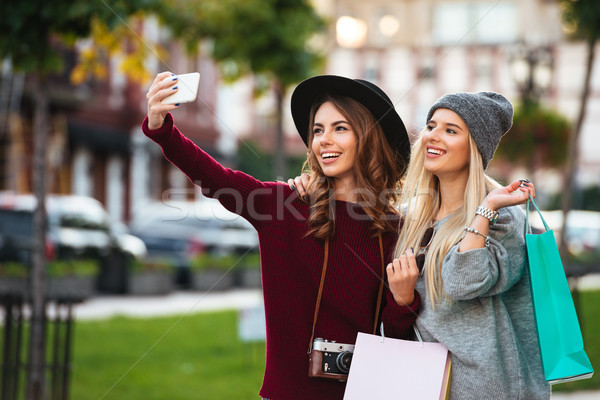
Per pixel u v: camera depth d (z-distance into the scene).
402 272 4.34
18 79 28.50
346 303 4.64
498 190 4.29
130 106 39.69
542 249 4.23
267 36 18.45
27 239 21.12
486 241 4.23
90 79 35.06
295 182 4.89
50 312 15.46
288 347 4.62
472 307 4.30
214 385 10.68
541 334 4.15
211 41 18.58
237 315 18.19
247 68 19.52
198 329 15.74
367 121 4.86
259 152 48.47
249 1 17.83
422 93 59.66
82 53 11.90
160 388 10.34
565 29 16.17
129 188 40.91
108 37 11.18
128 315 17.80
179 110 42.81
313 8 20.17
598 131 63.81
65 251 22.50
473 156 4.49
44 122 8.73
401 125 4.99
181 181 45.59
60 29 8.87
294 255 4.71
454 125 4.51
